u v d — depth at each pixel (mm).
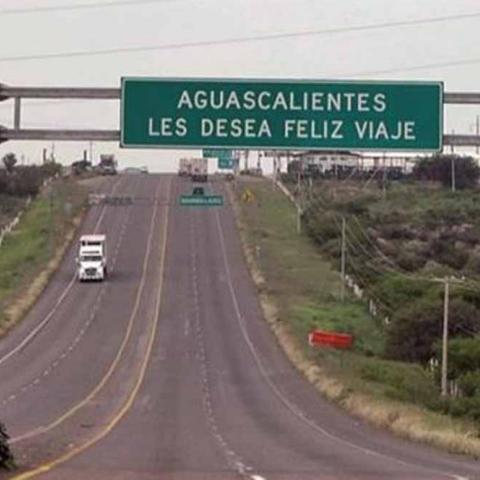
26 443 89562
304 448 91250
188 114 69062
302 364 166875
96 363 169750
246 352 182000
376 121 68938
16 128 70375
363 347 199125
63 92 70000
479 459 88438
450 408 139125
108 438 95438
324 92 68875
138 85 69125
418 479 68688
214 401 134625
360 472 72375
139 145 69250
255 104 69000
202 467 72812
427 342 196000
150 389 145250
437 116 69000
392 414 114688
